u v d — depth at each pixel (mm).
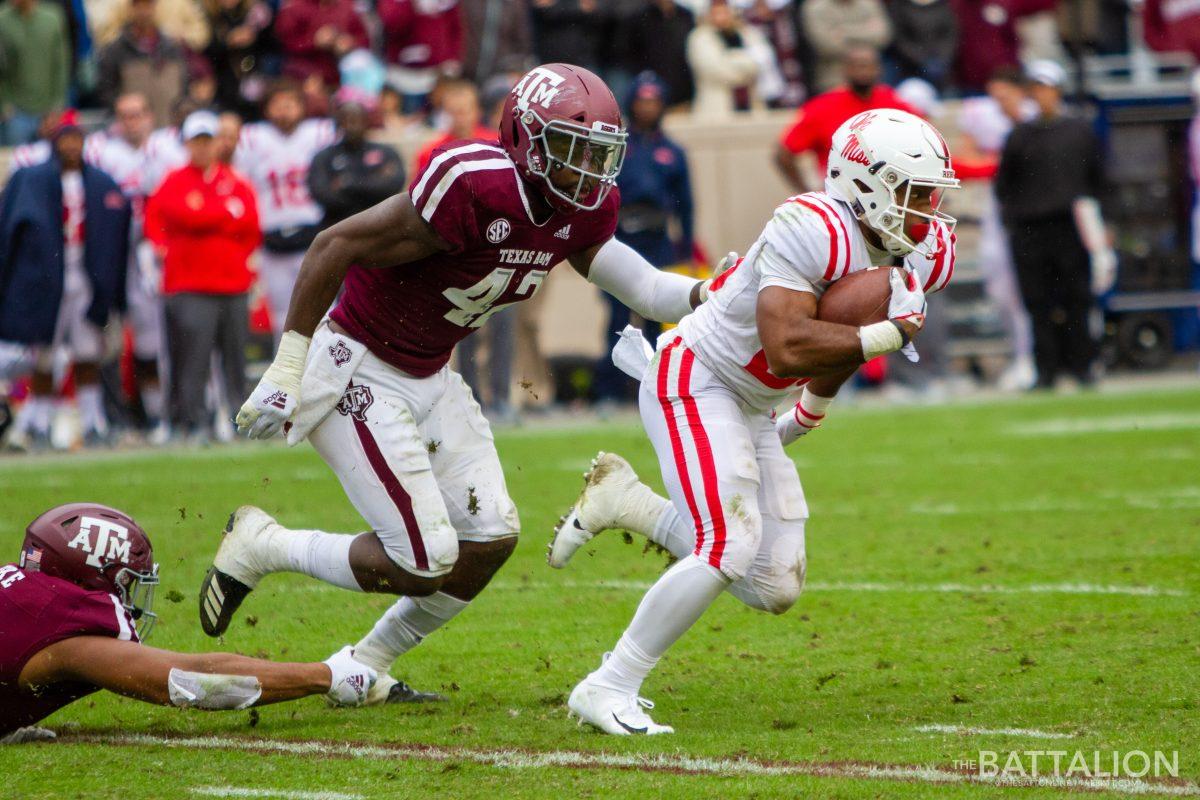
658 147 40625
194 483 29922
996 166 44156
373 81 47125
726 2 49062
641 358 15242
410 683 15812
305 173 38781
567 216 14375
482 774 12227
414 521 14422
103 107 45656
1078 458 31609
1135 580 19656
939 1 48000
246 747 13211
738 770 12203
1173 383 46906
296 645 17562
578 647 17266
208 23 48156
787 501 14508
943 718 13891
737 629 18000
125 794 11773
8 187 36781
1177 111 50312
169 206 36375
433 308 14406
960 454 33000
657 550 15422
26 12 44531
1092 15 52625
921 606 18688
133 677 13289
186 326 36969
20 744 13438
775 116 48656
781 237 13531
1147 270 50719
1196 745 12648
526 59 46875
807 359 13336
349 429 14555
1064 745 12750
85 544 13398
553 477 30078
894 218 13555
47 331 36844
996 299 45562
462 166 13734
